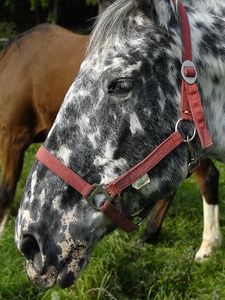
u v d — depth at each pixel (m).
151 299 3.12
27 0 12.98
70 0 12.20
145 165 1.89
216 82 1.97
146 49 1.87
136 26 1.89
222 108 2.02
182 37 1.92
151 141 1.89
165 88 1.88
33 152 5.77
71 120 1.89
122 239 3.63
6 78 3.90
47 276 1.91
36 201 1.91
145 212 2.03
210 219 3.65
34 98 3.83
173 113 1.90
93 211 1.91
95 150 1.88
